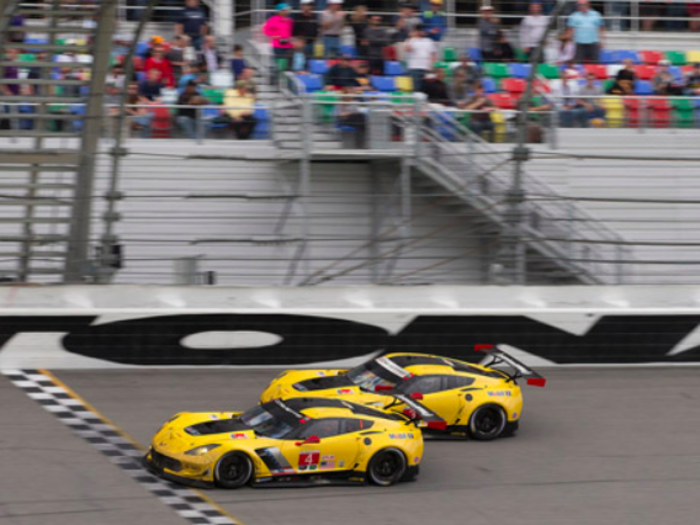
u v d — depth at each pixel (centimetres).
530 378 4484
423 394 4350
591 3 8038
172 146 6284
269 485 3588
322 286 5509
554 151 6675
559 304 5762
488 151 6250
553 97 6800
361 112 6194
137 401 4631
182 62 6519
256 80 6794
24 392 4659
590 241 5609
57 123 6091
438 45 7062
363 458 3694
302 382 4469
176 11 6925
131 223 6103
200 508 3334
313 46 6725
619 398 5100
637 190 6806
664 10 8206
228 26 7500
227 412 4166
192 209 6244
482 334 5522
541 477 3900
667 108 7000
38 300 5156
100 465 3725
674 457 4225
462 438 4400
